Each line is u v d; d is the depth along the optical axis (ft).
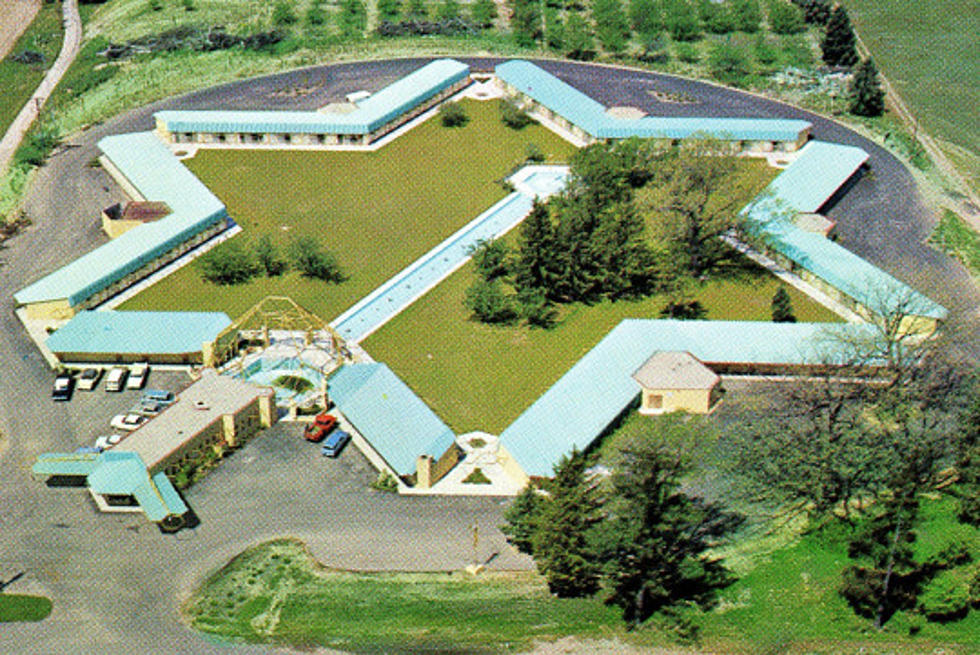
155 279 640.58
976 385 529.45
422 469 497.05
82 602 446.60
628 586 451.94
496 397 555.69
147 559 465.47
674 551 456.45
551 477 495.41
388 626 437.17
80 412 542.98
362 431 522.06
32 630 434.30
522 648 428.97
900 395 517.14
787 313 600.39
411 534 478.59
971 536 478.59
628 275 632.38
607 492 458.50
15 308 616.80
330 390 548.31
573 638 433.89
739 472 499.92
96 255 631.56
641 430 480.23
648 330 579.89
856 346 532.73
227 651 427.33
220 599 448.65
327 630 435.94
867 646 433.07
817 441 487.20
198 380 544.62
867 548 451.12
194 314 585.63
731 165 626.64
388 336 597.93
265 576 458.91
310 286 634.84
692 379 544.62
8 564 462.19
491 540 476.54
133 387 556.92
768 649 431.43
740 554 470.80
